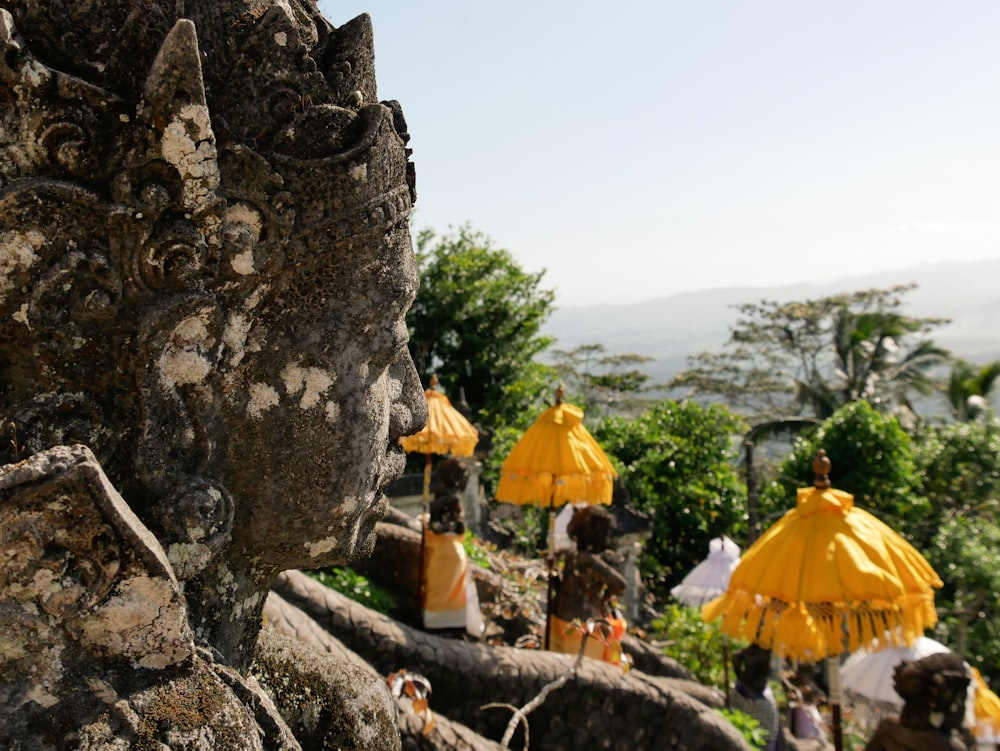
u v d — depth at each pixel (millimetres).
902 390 28938
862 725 9375
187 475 1785
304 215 1827
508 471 7723
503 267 23547
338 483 1961
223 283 1768
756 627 5312
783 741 7590
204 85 1724
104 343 1688
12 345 1644
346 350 1928
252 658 2207
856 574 4938
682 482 19344
